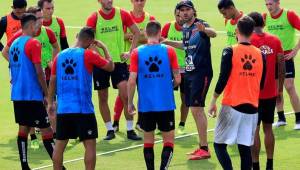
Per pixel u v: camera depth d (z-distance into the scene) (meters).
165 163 31.89
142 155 36.84
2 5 85.00
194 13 35.81
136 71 31.89
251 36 31.05
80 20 76.56
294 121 42.03
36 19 33.69
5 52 35.50
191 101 35.72
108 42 39.81
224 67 29.84
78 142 39.38
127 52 40.56
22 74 33.12
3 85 53.44
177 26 41.00
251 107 30.17
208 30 34.97
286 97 47.38
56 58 31.14
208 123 42.28
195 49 35.41
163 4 83.56
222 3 38.75
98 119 44.03
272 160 33.47
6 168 35.25
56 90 33.12
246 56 29.98
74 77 30.62
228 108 30.19
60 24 41.03
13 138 40.50
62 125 30.91
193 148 37.81
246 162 30.53
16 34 35.44
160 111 31.84
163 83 31.89
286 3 81.31
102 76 39.22
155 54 31.84
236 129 30.31
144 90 31.97
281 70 32.78
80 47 31.05
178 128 41.06
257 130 32.38
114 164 35.41
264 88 32.28
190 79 35.69
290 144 37.84
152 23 32.09
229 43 39.75
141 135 40.56
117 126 41.31
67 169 34.84
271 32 41.41
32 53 32.91
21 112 33.38
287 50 41.22
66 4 85.12
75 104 30.59
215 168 34.47
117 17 39.84
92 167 31.00
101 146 38.56
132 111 32.12
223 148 30.77
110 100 48.44
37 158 36.81
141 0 41.78
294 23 40.97
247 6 80.88
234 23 39.38
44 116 33.44
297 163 34.84
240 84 30.03
